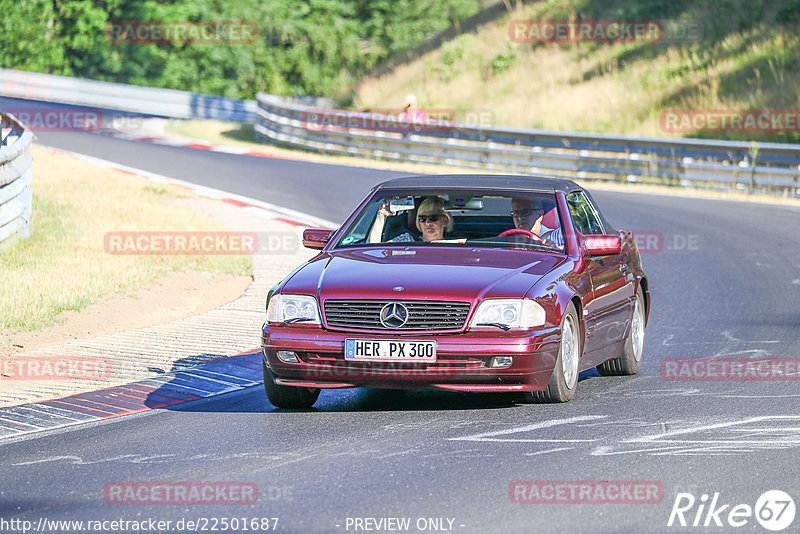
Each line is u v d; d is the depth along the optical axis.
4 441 25.27
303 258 54.97
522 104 125.75
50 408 28.84
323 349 26.05
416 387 26.11
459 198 30.75
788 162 88.94
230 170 97.44
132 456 23.30
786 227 69.62
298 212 72.69
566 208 30.48
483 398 28.80
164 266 51.62
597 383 31.22
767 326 40.19
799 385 29.88
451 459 22.17
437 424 25.56
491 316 25.78
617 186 95.38
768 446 22.94
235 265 52.94
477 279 26.64
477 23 169.62
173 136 136.62
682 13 134.12
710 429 24.62
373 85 157.00
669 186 94.31
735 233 67.12
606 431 24.52
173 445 24.20
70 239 54.78
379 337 25.77
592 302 29.23
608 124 114.88
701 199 85.06
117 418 27.47
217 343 37.62
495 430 24.75
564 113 119.56
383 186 31.86
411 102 111.31
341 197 80.81
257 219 68.12
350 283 26.69
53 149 110.31
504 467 21.47
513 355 25.56
